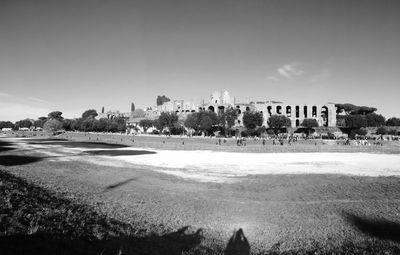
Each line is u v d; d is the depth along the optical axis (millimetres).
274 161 44188
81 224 12625
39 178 23312
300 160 46000
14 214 11133
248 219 17266
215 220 16953
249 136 109750
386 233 15531
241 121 131000
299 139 90812
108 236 12156
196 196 21594
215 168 35750
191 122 118625
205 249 12828
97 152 55188
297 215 17984
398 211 18844
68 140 102500
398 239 14758
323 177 29672
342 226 16406
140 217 16312
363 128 116250
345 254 12680
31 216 11609
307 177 29578
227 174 31344
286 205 19828
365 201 20922
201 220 16844
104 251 10469
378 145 75562
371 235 15266
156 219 16391
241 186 25094
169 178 28234
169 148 70125
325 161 44719
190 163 40438
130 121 172625
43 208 13250
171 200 20281
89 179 26000
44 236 10148
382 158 50281
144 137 109625
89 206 16656
